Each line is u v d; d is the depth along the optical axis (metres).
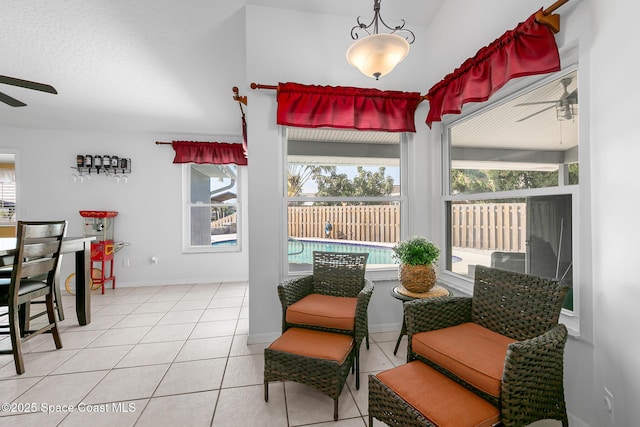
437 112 2.14
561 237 1.55
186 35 2.27
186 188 4.48
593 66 1.27
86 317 2.75
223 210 4.67
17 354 1.89
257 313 2.34
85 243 2.75
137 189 4.24
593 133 1.28
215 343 2.35
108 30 2.17
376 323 2.55
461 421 1.00
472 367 1.16
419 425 1.04
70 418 1.49
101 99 3.22
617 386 1.16
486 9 1.88
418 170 2.58
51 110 3.47
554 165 1.59
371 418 1.27
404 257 1.99
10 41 2.23
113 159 4.08
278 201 2.37
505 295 1.50
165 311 3.14
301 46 2.36
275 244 2.36
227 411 1.54
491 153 2.04
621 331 1.14
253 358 2.10
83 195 4.09
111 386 1.76
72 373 1.91
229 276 4.53
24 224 1.96
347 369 1.62
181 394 1.69
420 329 1.48
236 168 4.65
